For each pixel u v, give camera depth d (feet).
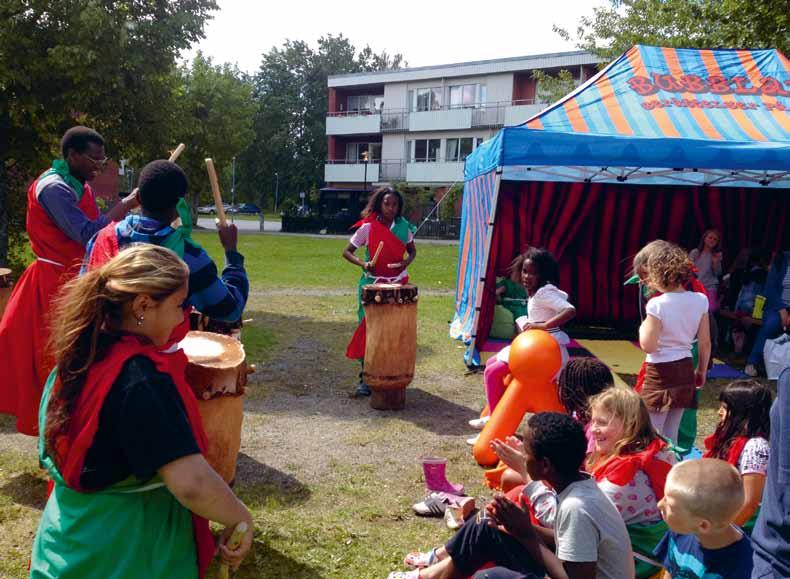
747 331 30.60
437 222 132.26
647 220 38.09
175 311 6.54
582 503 8.67
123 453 6.15
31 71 33.50
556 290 17.30
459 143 135.13
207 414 11.98
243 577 11.55
